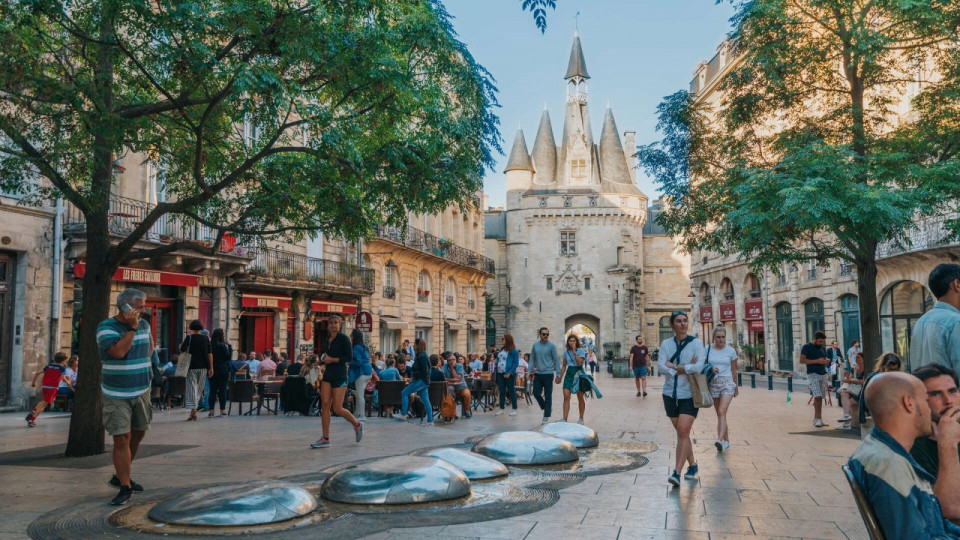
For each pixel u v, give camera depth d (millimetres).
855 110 12750
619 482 7141
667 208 15391
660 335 78062
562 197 70625
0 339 15211
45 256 16062
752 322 37906
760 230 11445
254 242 22031
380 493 5984
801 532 5242
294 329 25625
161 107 9062
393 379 15039
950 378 3000
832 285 29297
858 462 2723
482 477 7082
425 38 9500
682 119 15000
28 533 5098
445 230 41594
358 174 9391
